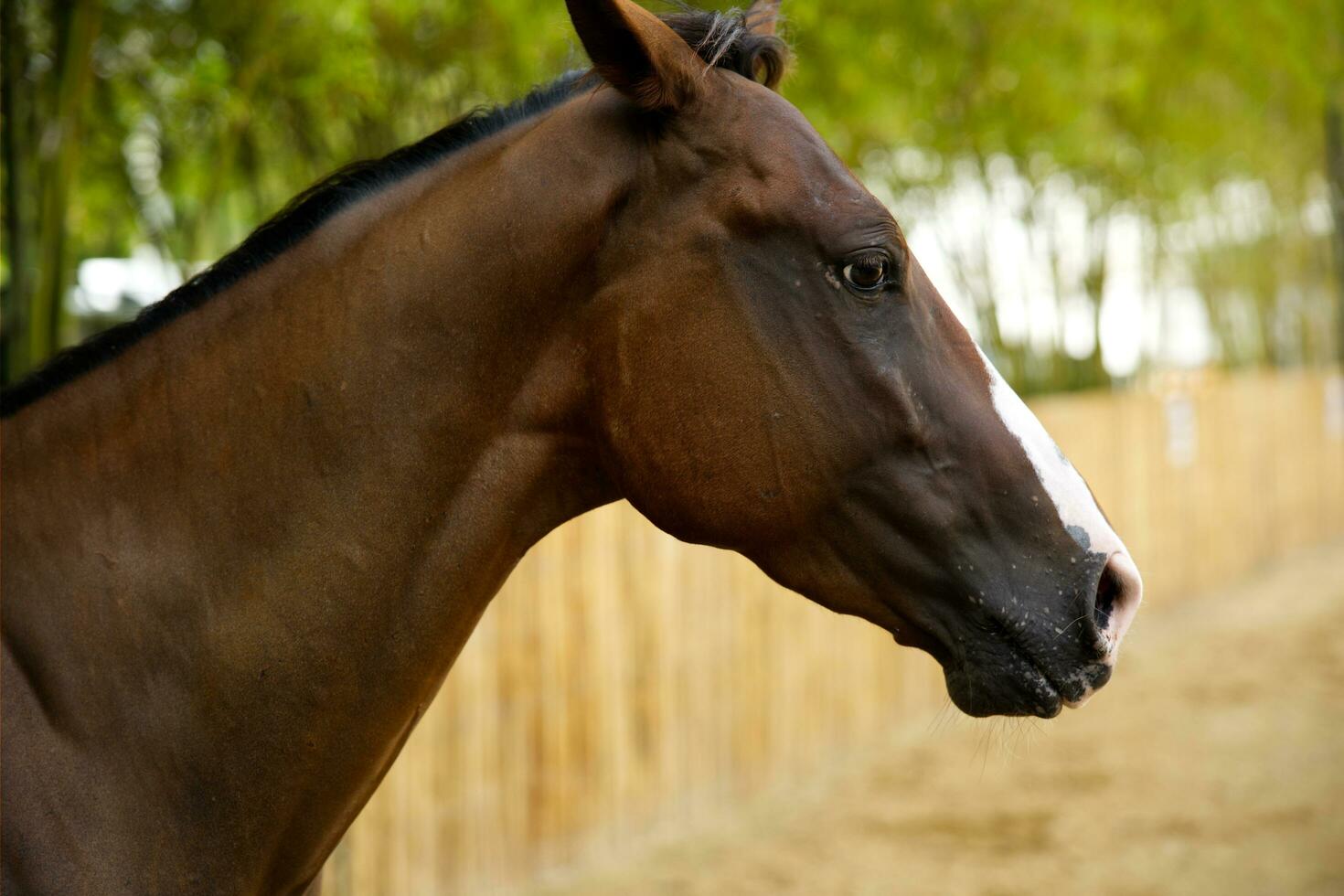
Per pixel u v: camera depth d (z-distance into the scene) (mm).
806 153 1512
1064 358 9969
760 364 1494
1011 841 5203
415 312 1508
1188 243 12469
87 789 1427
